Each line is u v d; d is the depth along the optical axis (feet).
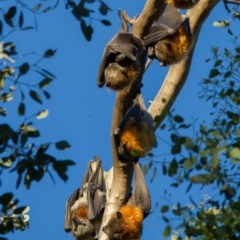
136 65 105.50
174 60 110.32
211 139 79.51
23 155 73.05
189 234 80.28
